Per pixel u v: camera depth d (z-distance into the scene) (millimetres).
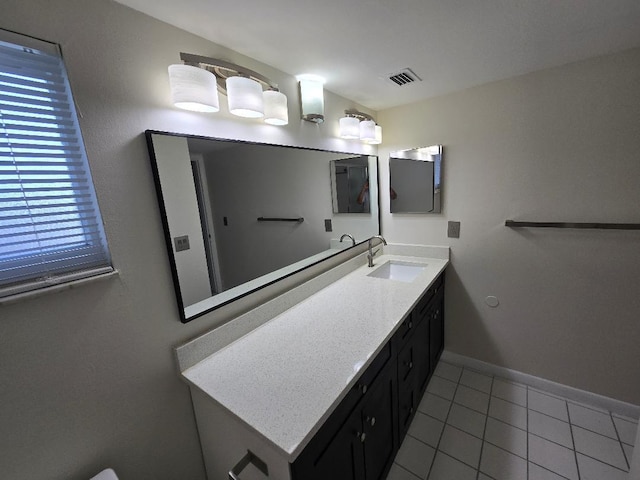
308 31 1121
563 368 1878
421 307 1745
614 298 1655
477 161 1935
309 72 1505
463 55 1407
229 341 1232
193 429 1142
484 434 1645
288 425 792
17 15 705
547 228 1779
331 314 1455
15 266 735
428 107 2059
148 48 954
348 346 1161
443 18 1081
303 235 1701
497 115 1814
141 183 954
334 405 869
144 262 972
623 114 1482
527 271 1893
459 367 2262
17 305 728
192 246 1105
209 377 1024
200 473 1182
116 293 910
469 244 2078
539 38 1271
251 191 1345
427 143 2104
